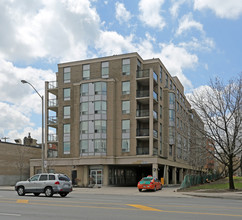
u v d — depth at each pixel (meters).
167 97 51.56
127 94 45.03
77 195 25.16
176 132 50.53
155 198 22.03
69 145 46.88
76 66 48.44
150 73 44.59
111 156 43.44
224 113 30.47
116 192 30.73
